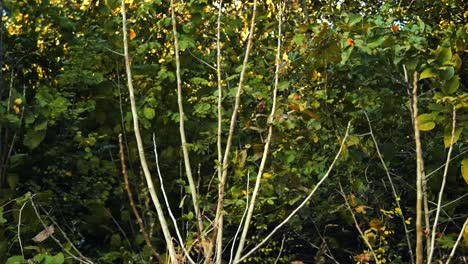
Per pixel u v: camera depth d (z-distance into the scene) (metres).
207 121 4.48
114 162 4.30
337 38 3.63
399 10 5.11
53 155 4.00
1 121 3.72
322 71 3.91
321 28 3.60
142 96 4.35
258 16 4.23
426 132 4.13
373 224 3.45
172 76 4.29
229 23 4.41
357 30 3.66
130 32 3.96
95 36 4.45
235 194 3.46
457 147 3.96
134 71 4.38
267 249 4.01
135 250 4.09
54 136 4.14
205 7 4.35
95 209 4.05
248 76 4.14
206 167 4.35
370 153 4.05
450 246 3.34
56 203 3.97
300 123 3.83
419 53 3.61
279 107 3.38
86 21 4.61
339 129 3.99
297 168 3.99
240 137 4.15
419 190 2.44
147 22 4.57
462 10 6.77
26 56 4.39
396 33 3.68
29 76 4.46
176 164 4.36
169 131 4.38
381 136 4.11
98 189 4.09
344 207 3.99
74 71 4.18
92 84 4.30
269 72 4.21
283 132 3.45
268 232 4.40
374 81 3.91
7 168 3.94
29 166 4.06
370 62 3.74
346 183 4.13
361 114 3.99
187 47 4.16
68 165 4.16
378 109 4.03
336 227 4.50
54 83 4.46
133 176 4.01
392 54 3.68
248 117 4.02
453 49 3.82
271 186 3.50
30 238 3.72
